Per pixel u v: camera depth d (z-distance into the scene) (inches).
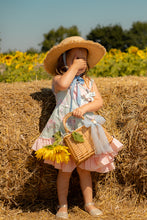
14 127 115.3
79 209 113.0
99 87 136.6
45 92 130.4
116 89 133.3
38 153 102.7
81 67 116.0
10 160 111.2
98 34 1141.1
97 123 110.8
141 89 131.6
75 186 124.0
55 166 107.8
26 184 113.7
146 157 112.6
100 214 108.3
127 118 122.7
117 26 1206.3
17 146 112.1
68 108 113.5
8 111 119.0
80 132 108.3
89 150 105.3
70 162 108.3
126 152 118.6
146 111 119.5
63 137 109.7
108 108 128.2
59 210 109.0
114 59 273.9
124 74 243.3
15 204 114.0
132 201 117.0
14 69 243.6
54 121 113.0
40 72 243.1
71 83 116.3
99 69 249.8
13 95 124.8
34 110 121.3
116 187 120.8
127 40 1243.2
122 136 121.0
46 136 112.7
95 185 120.6
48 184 116.8
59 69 121.7
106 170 111.9
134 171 115.5
